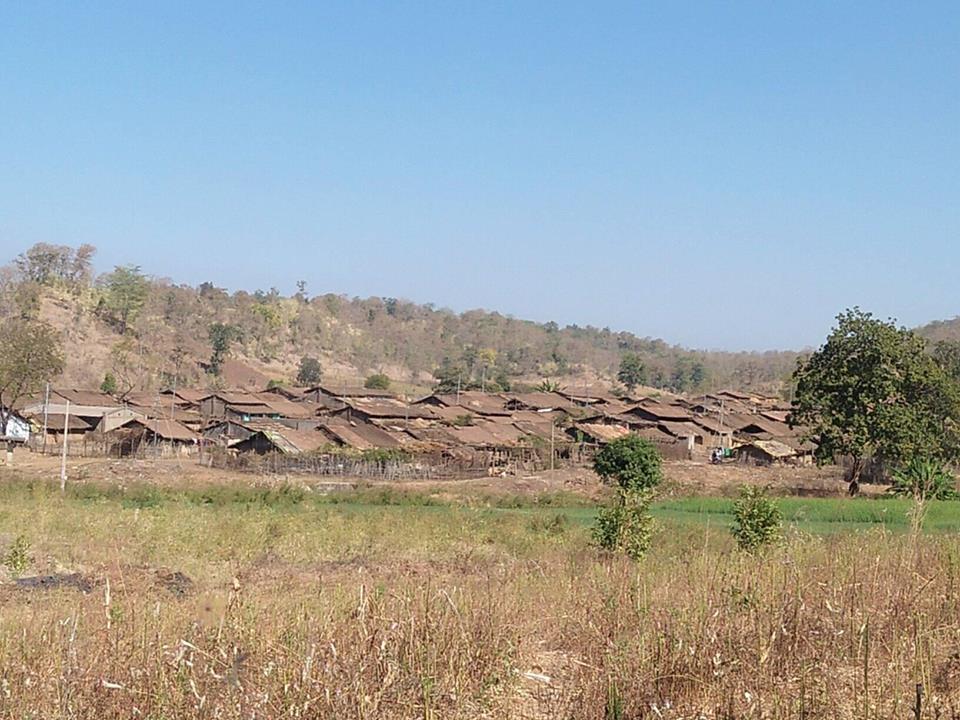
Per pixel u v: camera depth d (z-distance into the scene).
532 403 96.88
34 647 7.57
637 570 10.45
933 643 7.09
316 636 7.23
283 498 42.84
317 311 167.12
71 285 126.88
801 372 52.59
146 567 18.42
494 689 7.06
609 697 6.61
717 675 6.52
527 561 17.05
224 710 6.16
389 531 25.97
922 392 50.44
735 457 72.00
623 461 45.38
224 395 86.75
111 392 91.19
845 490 50.16
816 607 7.53
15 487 38.81
